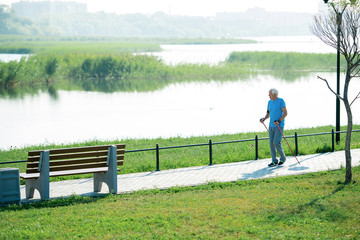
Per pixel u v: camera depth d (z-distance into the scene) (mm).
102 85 82875
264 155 22578
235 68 101000
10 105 55250
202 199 14336
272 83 78875
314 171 18250
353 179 16203
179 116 45438
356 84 71562
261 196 14477
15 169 14344
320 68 105938
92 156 15422
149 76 96438
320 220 12094
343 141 27469
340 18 15938
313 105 50906
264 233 11094
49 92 71688
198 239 10852
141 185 16766
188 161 21812
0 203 14133
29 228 11703
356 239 10648
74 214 12953
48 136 35375
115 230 11500
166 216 12508
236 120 42344
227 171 18906
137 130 37844
